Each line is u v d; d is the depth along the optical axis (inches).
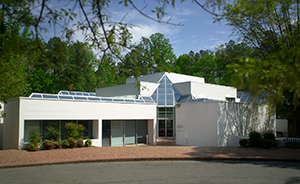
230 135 903.1
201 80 1555.1
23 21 273.9
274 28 744.3
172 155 598.5
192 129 943.0
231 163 528.1
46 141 725.9
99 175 407.2
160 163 525.3
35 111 767.1
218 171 439.8
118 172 430.9
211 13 216.4
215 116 872.9
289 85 227.1
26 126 762.8
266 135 796.0
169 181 366.3
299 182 364.5
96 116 895.7
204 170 449.1
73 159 543.8
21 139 735.7
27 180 373.4
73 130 804.0
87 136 896.3
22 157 571.5
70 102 839.1
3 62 662.5
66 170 449.7
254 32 799.1
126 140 1002.7
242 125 962.1
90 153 629.6
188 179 378.6
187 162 539.2
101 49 282.7
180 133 988.6
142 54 289.9
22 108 744.3
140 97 1173.7
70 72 1910.7
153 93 1251.2
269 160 567.5
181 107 988.6
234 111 935.0
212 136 874.8
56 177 393.1
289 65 223.9
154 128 1051.9
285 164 520.4
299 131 1138.0
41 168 470.9
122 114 963.3
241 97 1507.1
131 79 1530.5
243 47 843.4
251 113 1003.9
